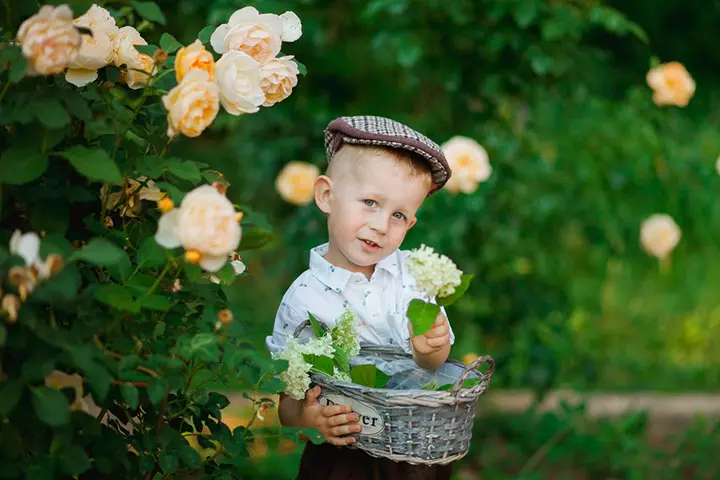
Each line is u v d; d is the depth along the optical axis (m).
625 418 4.55
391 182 2.40
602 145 4.79
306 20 4.29
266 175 4.50
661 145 4.89
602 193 4.79
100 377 1.71
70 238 2.06
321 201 2.54
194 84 1.93
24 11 1.90
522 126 4.65
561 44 4.26
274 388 2.05
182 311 2.12
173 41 2.24
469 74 4.23
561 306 4.58
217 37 2.22
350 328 2.35
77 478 1.96
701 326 6.48
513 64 4.21
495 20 4.00
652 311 6.61
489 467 4.23
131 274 1.99
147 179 2.20
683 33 5.62
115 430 2.17
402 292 2.56
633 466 4.08
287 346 2.36
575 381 5.24
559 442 4.44
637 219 4.93
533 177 4.43
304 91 4.48
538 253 4.63
